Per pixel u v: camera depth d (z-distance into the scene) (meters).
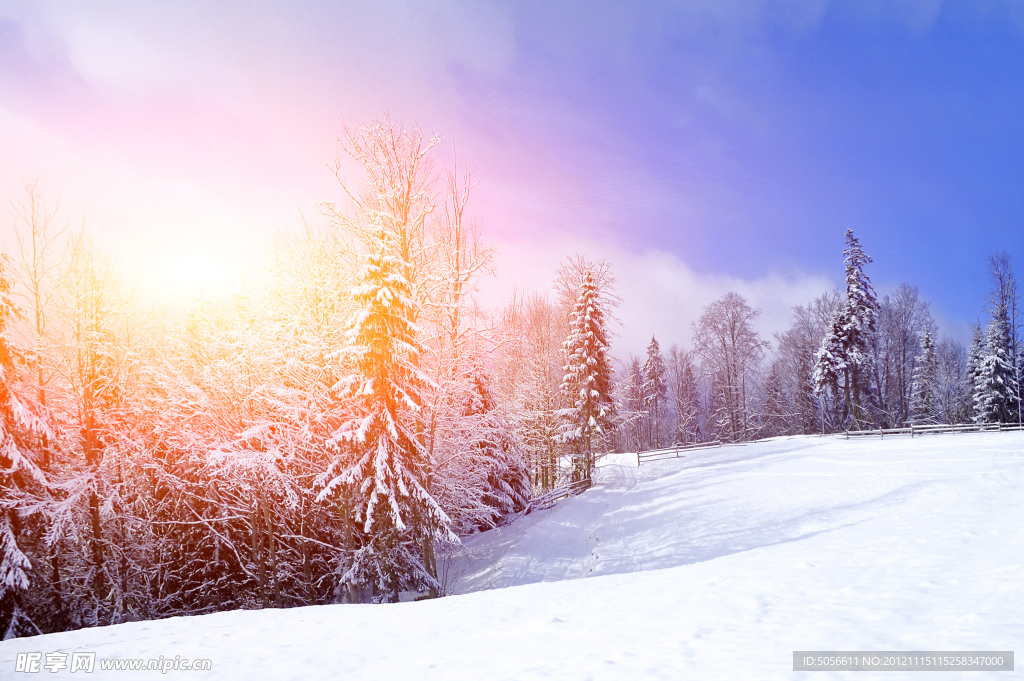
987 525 13.67
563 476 38.69
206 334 22.23
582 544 25.48
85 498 19.27
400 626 10.98
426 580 18.52
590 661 7.46
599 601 11.43
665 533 25.30
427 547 19.69
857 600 8.75
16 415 17.61
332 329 20.86
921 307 62.22
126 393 22.05
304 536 20.39
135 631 11.57
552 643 8.74
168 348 24.36
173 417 19.80
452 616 11.52
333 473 18.31
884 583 9.53
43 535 18.61
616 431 37.34
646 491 32.41
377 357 18.14
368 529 16.66
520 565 23.02
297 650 9.63
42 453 19.80
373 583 17.92
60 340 21.20
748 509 26.48
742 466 34.75
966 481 24.19
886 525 16.23
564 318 48.09
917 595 8.62
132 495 20.58
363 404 18.58
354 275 21.02
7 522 17.48
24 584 16.61
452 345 22.44
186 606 19.44
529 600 12.38
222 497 20.02
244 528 20.67
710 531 24.53
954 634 6.83
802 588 9.95
